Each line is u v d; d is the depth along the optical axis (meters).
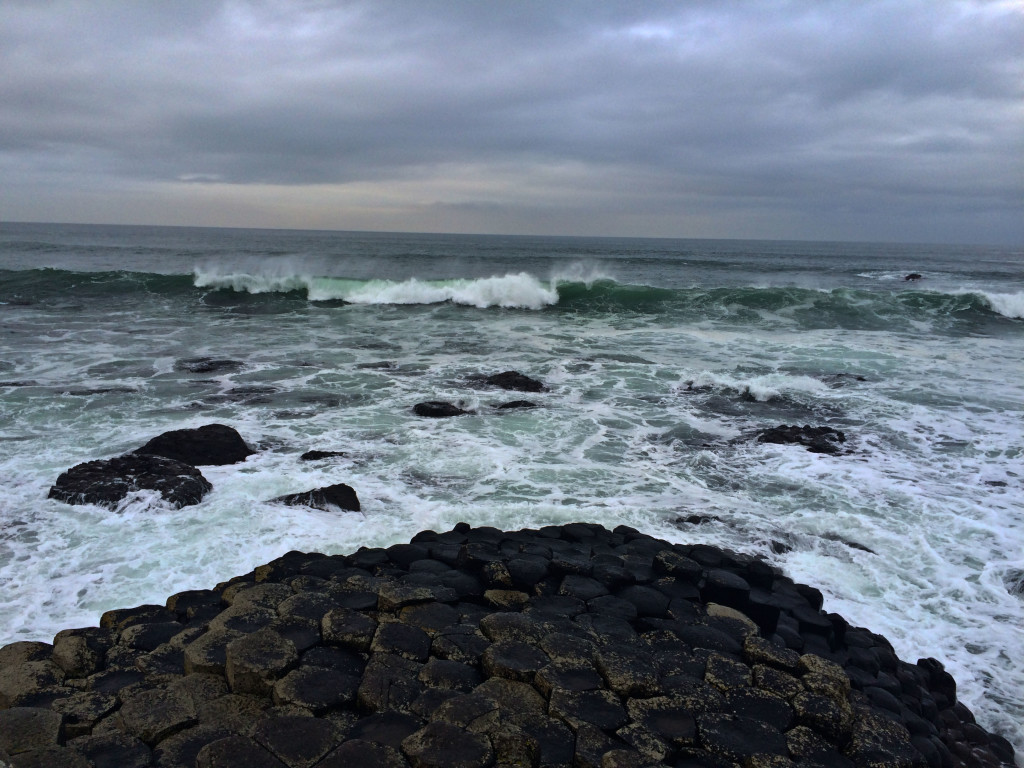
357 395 12.14
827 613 5.38
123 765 3.27
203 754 3.29
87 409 10.87
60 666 4.23
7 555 6.29
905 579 6.47
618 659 4.23
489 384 12.93
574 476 8.72
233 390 12.25
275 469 8.61
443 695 3.89
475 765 3.27
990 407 12.05
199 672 4.05
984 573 6.59
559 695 3.88
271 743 3.38
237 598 4.90
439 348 16.41
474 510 7.37
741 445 10.10
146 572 6.05
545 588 5.25
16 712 3.57
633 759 3.32
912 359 15.74
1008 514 7.85
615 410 11.65
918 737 4.19
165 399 11.56
